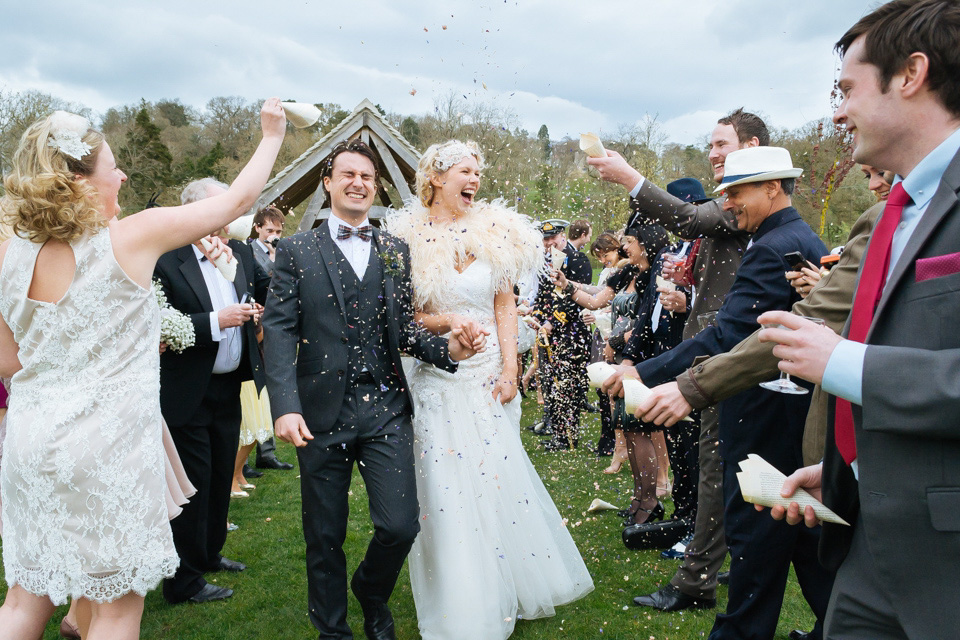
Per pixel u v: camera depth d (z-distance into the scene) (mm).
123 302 2000
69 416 1934
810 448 2033
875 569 1399
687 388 2020
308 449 2789
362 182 2930
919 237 1297
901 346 1303
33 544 1965
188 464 3338
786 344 1394
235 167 27609
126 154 26031
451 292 3135
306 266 2822
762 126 3309
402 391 2928
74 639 3070
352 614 3311
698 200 3939
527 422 7191
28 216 1887
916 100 1322
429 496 3008
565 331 5766
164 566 2039
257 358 3434
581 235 6973
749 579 2453
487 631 2852
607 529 4348
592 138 3002
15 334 2037
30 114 17609
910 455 1278
